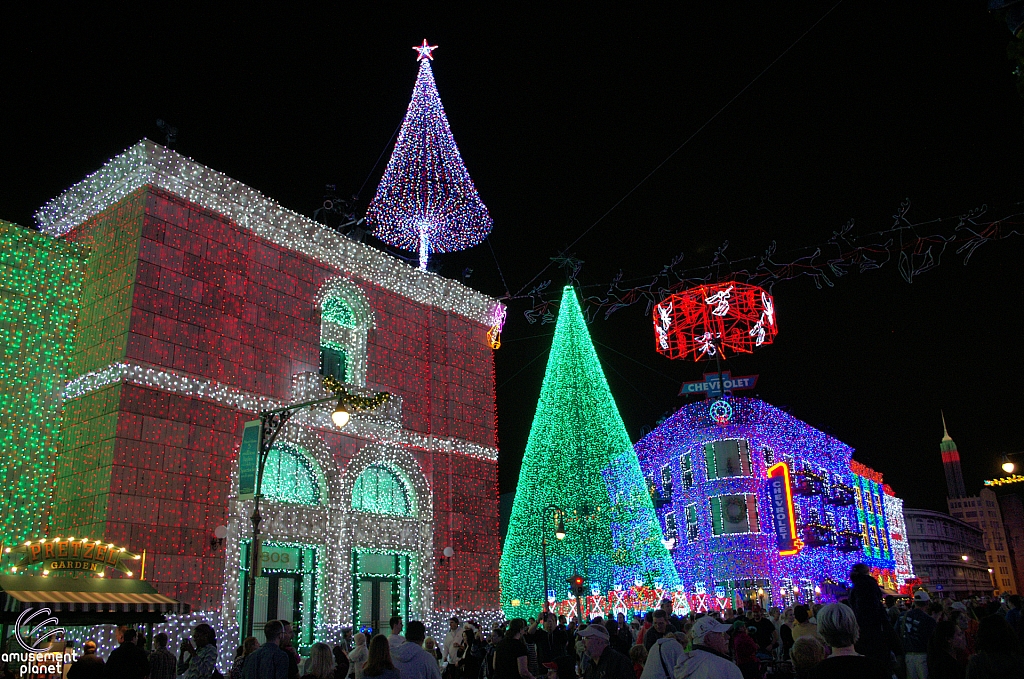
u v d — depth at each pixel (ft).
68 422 78.54
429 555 103.04
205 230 86.02
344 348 100.42
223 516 79.87
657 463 165.68
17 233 80.07
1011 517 600.80
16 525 73.87
